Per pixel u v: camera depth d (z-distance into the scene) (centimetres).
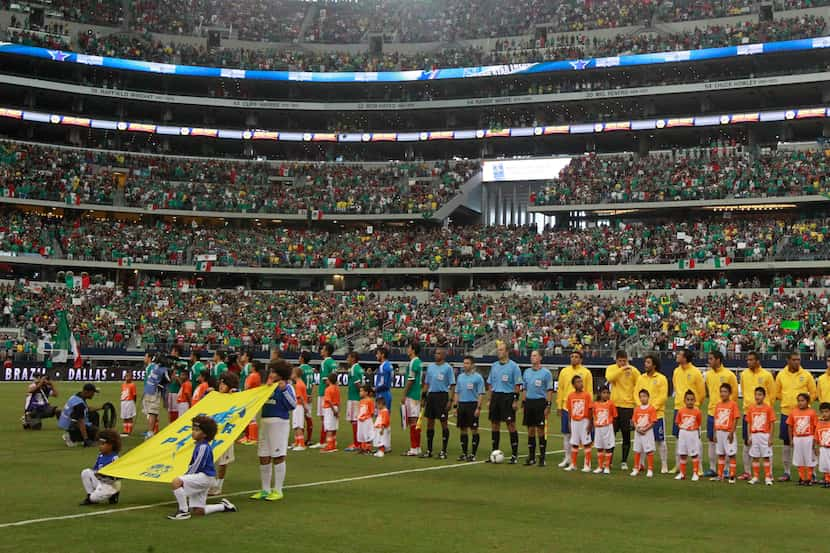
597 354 5641
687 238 6819
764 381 1927
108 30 8638
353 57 8831
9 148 7625
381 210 7881
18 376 5481
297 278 7844
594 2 8806
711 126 7638
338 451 2314
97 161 8025
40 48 7844
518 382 2116
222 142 8738
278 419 1509
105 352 6212
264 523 1287
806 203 6975
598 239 7144
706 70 7825
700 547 1184
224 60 8575
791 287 6334
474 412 2147
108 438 1465
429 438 2203
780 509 1527
